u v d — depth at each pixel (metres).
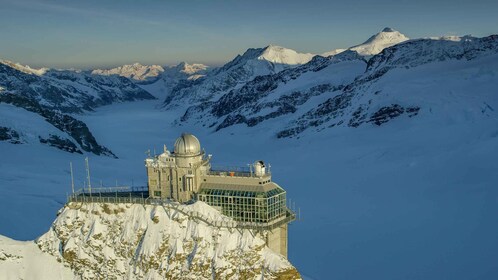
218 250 91.50
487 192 172.00
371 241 142.00
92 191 113.12
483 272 118.75
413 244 138.00
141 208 97.81
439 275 119.25
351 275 121.19
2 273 92.00
